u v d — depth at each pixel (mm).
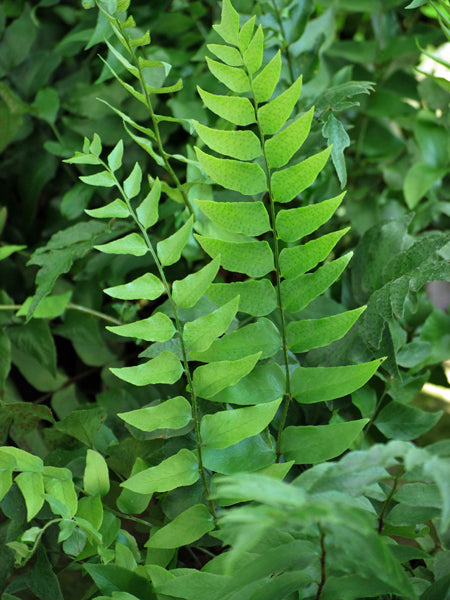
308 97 1289
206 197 1094
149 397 1214
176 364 894
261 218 890
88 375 1358
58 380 1289
